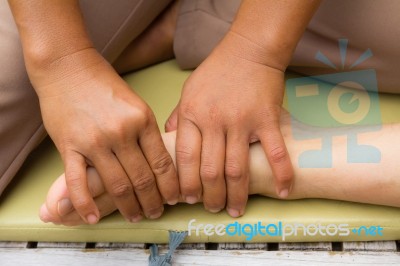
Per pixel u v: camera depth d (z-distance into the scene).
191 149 0.79
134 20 0.90
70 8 0.79
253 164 0.81
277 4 0.78
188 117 0.79
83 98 0.78
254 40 0.79
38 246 0.86
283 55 0.79
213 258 0.83
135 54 0.97
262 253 0.83
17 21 0.79
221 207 0.82
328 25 0.85
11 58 0.83
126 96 0.78
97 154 0.77
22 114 0.84
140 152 0.78
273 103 0.79
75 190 0.78
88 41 0.80
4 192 0.88
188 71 0.97
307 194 0.82
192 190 0.80
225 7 0.91
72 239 0.85
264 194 0.83
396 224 0.81
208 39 0.92
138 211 0.82
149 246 0.85
